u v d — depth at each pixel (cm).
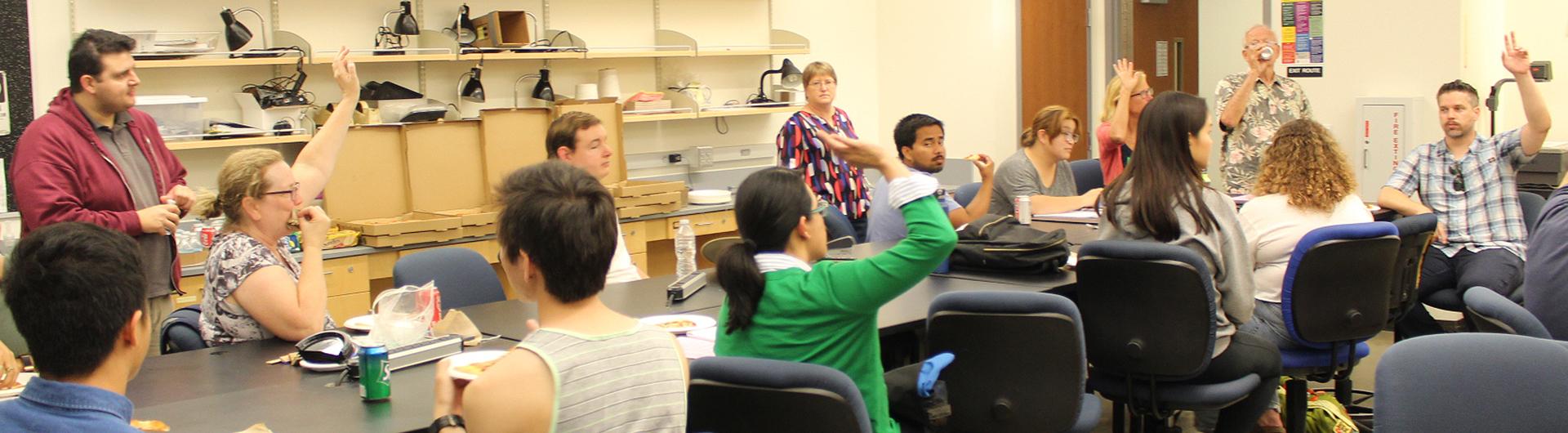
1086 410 277
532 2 556
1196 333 283
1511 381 196
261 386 226
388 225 457
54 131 319
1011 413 260
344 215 484
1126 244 285
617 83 572
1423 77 554
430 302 257
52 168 317
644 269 536
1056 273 336
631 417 157
